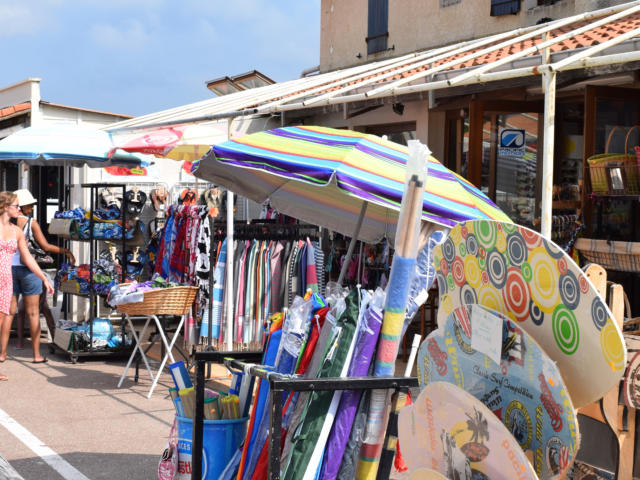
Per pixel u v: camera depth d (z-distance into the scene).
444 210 3.83
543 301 2.32
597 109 7.54
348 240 9.77
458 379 2.62
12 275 8.89
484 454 2.35
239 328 7.55
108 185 9.14
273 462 3.27
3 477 2.45
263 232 7.64
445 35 11.50
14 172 14.72
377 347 3.48
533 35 5.49
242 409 4.25
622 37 4.11
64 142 9.28
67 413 6.67
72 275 9.39
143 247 9.99
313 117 12.77
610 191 6.88
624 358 2.07
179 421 4.28
